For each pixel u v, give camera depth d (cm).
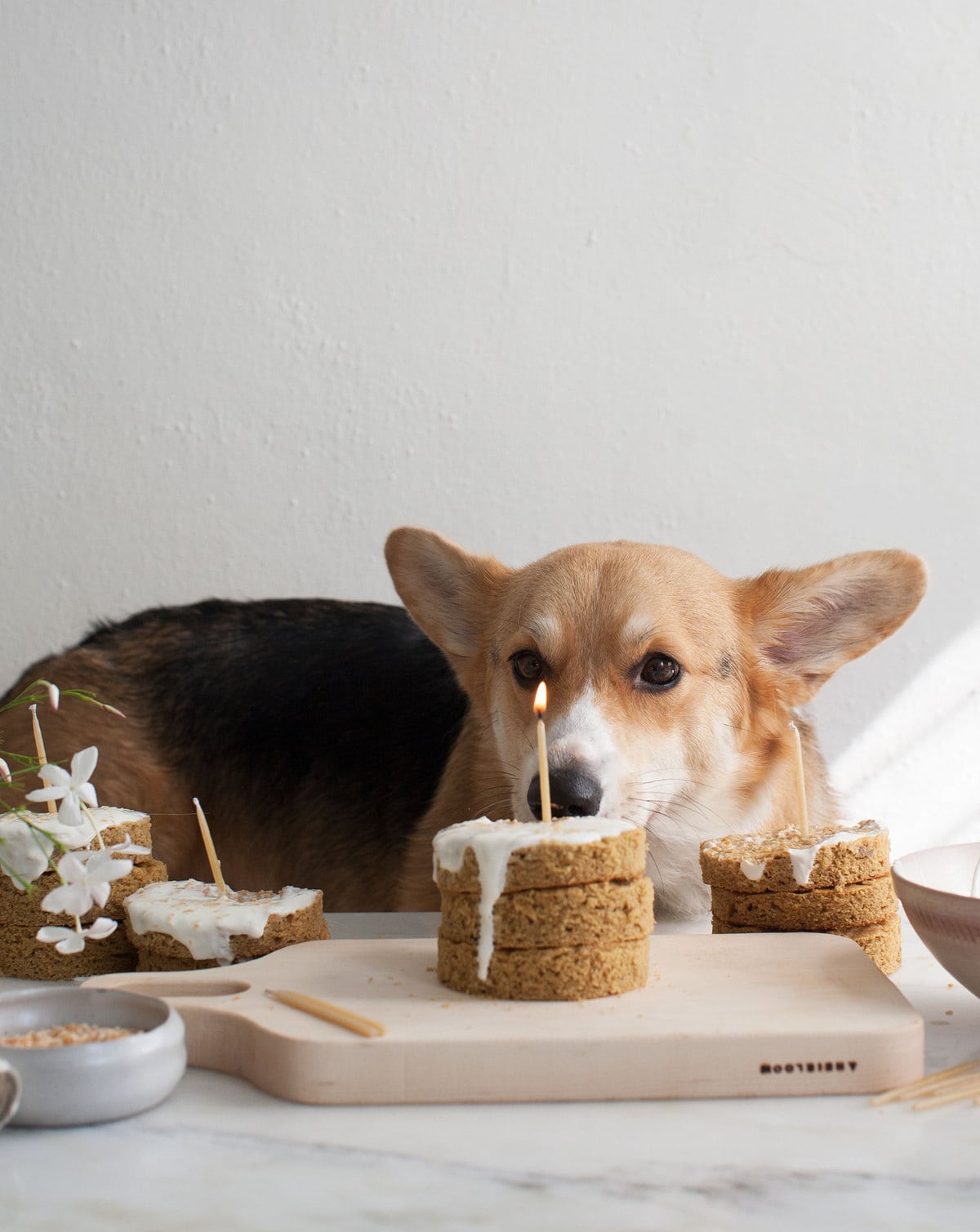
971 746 244
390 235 244
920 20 239
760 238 242
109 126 245
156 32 245
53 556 248
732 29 240
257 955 125
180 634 249
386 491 246
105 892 118
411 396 245
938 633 243
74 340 247
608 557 189
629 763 168
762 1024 100
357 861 239
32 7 244
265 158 245
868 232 241
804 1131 92
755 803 191
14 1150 89
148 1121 94
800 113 240
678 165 242
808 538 243
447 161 243
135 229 246
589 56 241
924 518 243
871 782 244
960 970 105
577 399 244
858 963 117
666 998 107
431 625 205
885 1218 79
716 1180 84
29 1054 90
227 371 246
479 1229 78
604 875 108
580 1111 96
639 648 177
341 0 243
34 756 234
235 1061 104
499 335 244
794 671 193
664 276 242
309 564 249
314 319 246
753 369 243
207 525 248
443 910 115
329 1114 96
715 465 243
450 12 242
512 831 111
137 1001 101
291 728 249
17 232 246
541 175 243
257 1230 78
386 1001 108
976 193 240
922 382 242
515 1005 106
